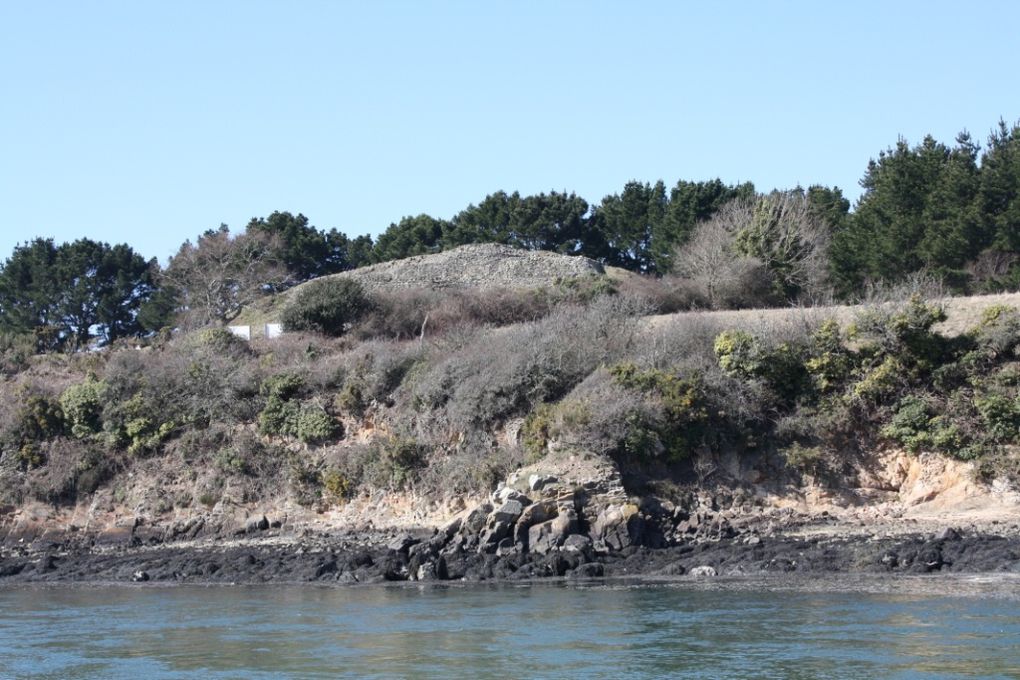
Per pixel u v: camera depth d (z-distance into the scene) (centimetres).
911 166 7694
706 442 4947
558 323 5803
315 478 5538
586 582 3944
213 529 5488
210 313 9112
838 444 4941
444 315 7294
